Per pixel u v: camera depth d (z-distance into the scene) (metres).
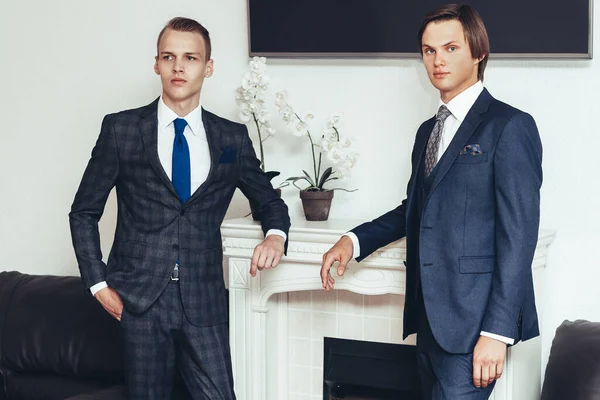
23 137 3.83
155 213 2.61
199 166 2.67
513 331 2.16
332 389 3.23
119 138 2.62
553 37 2.86
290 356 3.31
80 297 3.29
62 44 3.70
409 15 3.03
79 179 3.76
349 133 3.21
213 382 2.64
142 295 2.57
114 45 3.60
